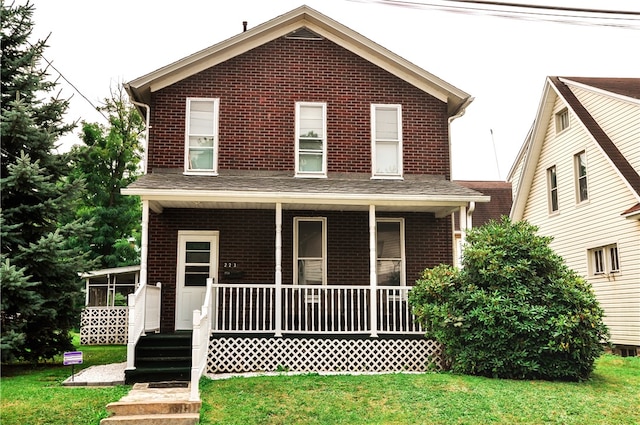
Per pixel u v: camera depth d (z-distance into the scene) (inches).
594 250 789.9
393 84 630.5
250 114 605.6
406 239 614.9
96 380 445.4
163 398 373.1
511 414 361.4
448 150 627.8
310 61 621.6
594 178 783.7
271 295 514.6
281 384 421.1
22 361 559.5
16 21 573.6
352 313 517.7
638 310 681.6
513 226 503.8
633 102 717.3
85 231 548.7
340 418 351.6
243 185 532.7
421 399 385.4
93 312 893.8
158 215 581.6
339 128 615.2
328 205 565.3
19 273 459.2
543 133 917.8
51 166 563.2
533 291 464.4
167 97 598.5
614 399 395.9
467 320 464.4
